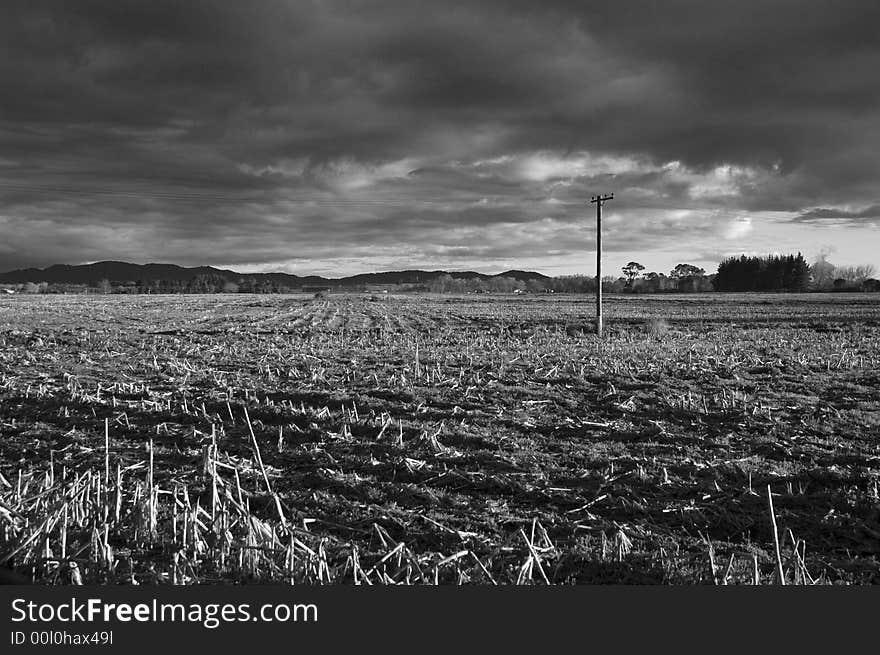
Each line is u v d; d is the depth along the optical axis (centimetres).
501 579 730
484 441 1304
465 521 921
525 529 902
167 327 4412
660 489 1049
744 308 6675
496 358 2472
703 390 1847
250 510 944
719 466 1148
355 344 3159
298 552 759
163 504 923
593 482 1082
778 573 704
